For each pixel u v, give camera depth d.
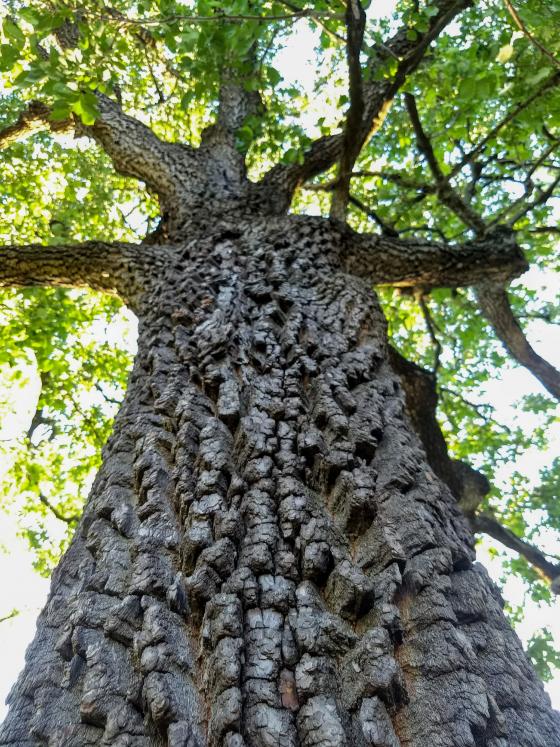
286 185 4.63
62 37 5.14
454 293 6.61
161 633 1.31
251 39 3.38
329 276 3.04
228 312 2.56
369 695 1.21
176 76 5.93
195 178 4.45
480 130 7.05
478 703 1.24
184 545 1.52
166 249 3.60
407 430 2.06
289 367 2.21
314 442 1.77
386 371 2.46
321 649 1.27
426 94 5.82
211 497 1.63
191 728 1.15
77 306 7.50
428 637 1.38
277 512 1.60
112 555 1.59
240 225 3.61
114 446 2.04
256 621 1.33
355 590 1.37
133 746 1.14
